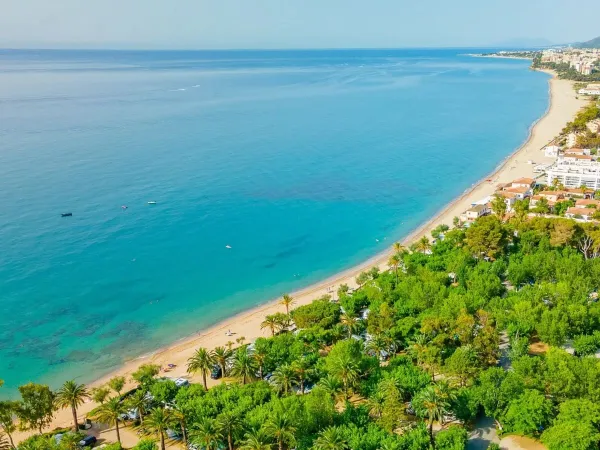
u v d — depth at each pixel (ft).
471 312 433.48
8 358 447.42
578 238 557.33
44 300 536.01
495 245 542.16
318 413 314.35
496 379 334.65
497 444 314.14
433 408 307.37
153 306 533.55
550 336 393.70
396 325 420.36
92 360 445.78
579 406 301.84
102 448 310.45
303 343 400.47
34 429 349.20
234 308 532.32
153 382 368.27
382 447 292.20
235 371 375.45
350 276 595.88
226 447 313.73
